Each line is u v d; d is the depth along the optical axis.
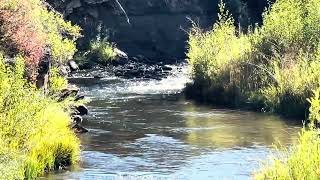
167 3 50.94
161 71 41.16
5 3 19.47
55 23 28.77
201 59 29.84
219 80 28.08
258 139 19.19
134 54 49.56
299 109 23.17
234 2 51.12
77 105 23.56
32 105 14.66
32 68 19.11
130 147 18.11
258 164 15.80
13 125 13.91
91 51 45.03
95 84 34.50
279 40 27.94
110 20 48.81
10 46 19.08
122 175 14.85
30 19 20.41
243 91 26.56
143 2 50.22
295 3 28.67
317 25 27.22
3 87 14.09
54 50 26.12
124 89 32.66
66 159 15.71
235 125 21.73
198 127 21.45
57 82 21.83
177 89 32.72
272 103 24.55
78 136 19.66
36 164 14.33
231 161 16.34
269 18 29.23
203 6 52.69
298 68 24.70
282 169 11.54
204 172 15.25
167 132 20.53
